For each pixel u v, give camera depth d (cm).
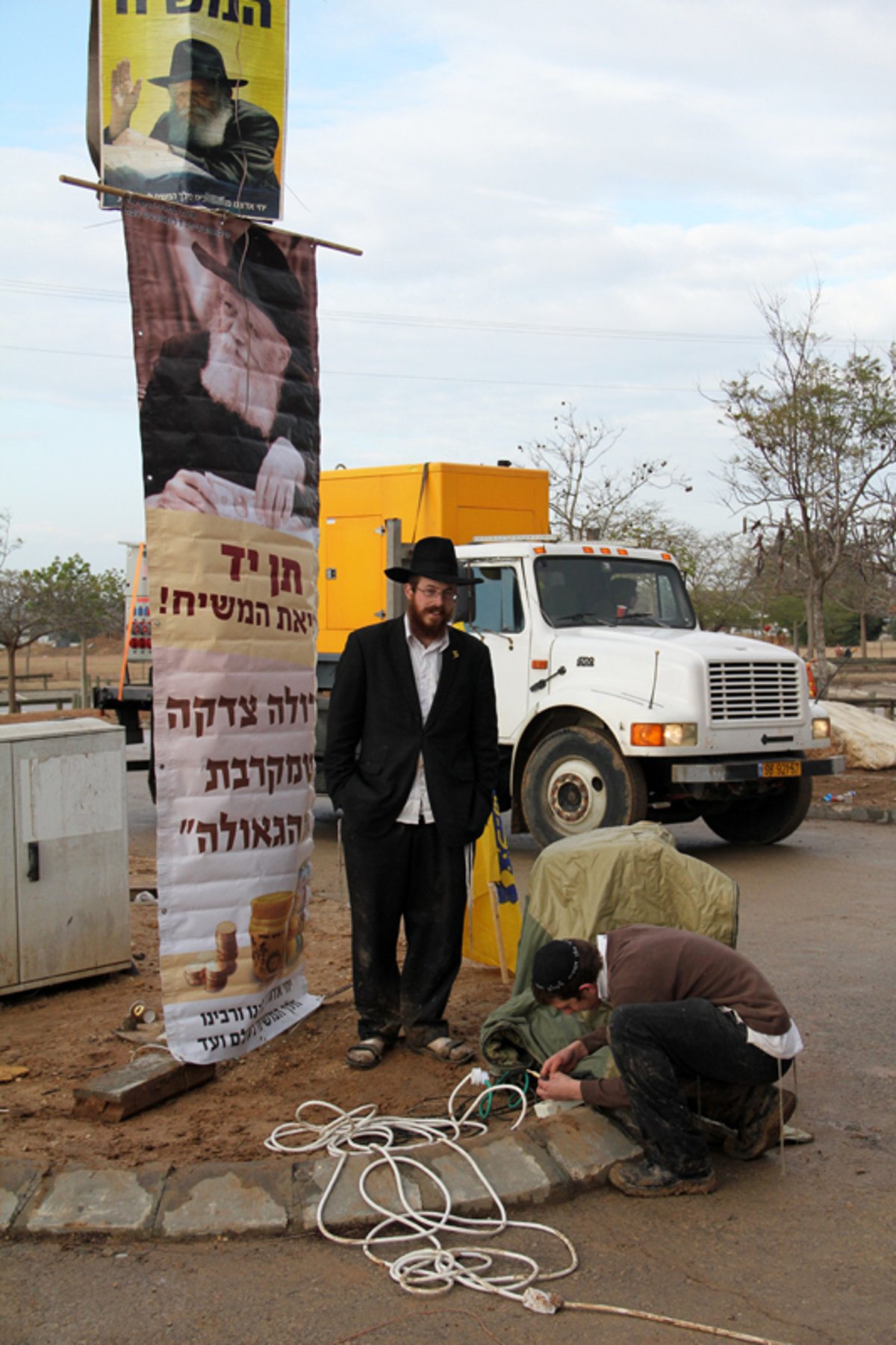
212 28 520
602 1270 371
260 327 528
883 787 1533
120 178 515
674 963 429
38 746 636
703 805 1173
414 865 542
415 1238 385
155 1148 438
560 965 429
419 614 535
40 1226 384
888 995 670
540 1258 378
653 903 507
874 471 2242
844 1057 571
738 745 1038
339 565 1270
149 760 1418
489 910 657
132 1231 384
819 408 2236
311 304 549
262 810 523
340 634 1270
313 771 556
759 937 806
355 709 543
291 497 540
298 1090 507
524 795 1095
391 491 1238
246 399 521
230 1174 404
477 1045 556
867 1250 385
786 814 1143
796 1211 412
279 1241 386
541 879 523
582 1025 492
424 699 539
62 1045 557
